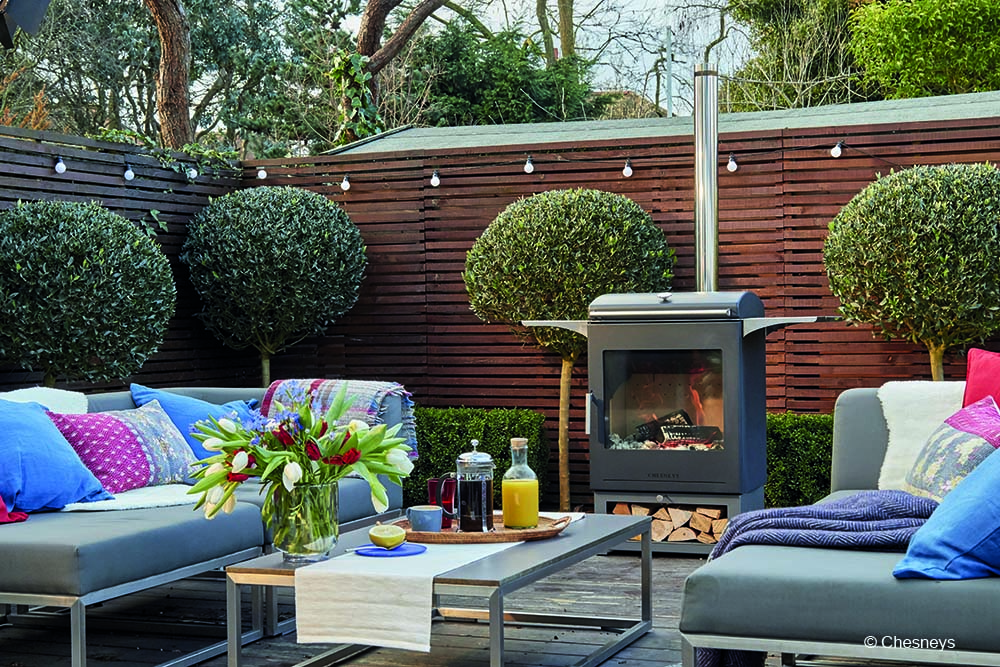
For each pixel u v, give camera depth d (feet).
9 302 18.75
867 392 14.83
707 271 20.21
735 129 24.02
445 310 24.53
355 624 10.50
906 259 18.84
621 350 18.17
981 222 18.58
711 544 18.42
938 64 44.14
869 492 11.50
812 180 22.02
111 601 15.93
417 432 22.90
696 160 20.27
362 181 25.13
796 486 20.51
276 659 13.05
